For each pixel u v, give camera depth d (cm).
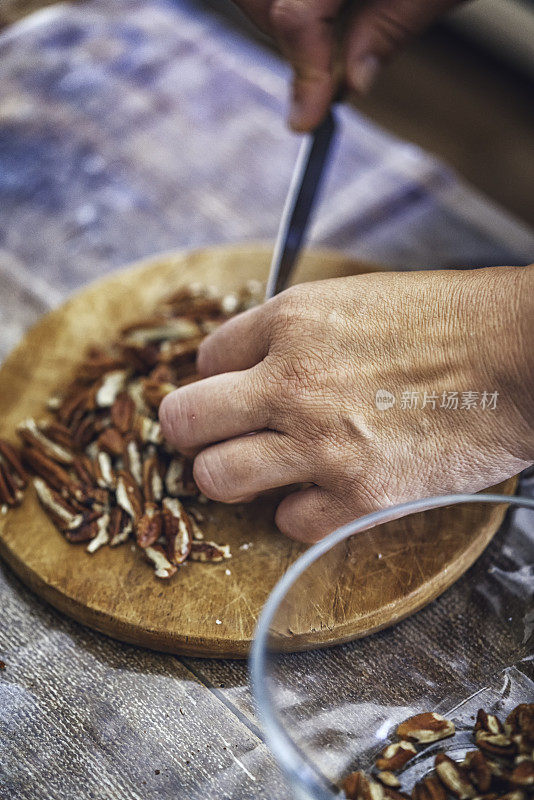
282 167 59
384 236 57
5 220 55
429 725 36
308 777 31
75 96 62
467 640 39
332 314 39
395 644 39
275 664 36
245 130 61
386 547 40
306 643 38
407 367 38
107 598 40
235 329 42
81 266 53
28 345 48
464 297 38
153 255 54
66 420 45
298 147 61
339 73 49
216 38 68
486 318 37
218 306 49
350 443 39
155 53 66
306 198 46
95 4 69
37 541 42
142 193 57
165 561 41
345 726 36
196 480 41
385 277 40
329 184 59
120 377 46
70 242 54
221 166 59
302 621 38
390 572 40
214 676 39
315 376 39
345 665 38
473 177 103
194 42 67
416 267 55
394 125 108
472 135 108
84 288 50
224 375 40
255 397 39
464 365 37
